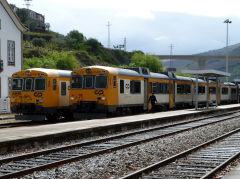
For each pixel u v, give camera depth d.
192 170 7.84
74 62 61.97
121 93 20.25
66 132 12.03
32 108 18.88
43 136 11.02
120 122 15.71
